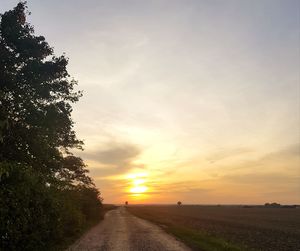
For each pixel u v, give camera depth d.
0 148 22.58
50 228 20.66
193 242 27.92
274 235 44.19
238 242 34.12
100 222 55.69
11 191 15.37
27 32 24.17
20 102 22.89
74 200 34.88
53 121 24.50
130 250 22.58
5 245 15.22
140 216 83.62
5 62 22.88
